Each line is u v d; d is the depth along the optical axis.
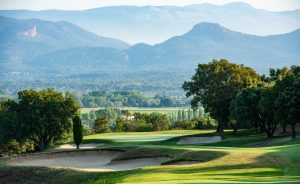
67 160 61.44
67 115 102.44
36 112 99.56
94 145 91.00
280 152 46.03
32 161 60.97
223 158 44.88
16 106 101.81
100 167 56.09
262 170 38.97
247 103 84.81
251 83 96.75
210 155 48.12
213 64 101.12
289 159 42.34
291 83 74.94
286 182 32.59
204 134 95.62
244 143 81.75
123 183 36.91
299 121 73.94
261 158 43.38
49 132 103.38
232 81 98.94
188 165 43.94
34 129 100.12
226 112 99.38
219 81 99.62
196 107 103.06
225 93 98.50
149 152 56.41
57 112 101.81
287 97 72.50
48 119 100.88
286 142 69.94
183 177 37.69
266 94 77.38
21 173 50.19
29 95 101.44
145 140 97.25
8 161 59.50
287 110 73.25
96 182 42.00
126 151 60.78
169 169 42.53
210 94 99.94
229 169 40.28
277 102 73.94
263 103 77.62
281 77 92.31
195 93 102.88
